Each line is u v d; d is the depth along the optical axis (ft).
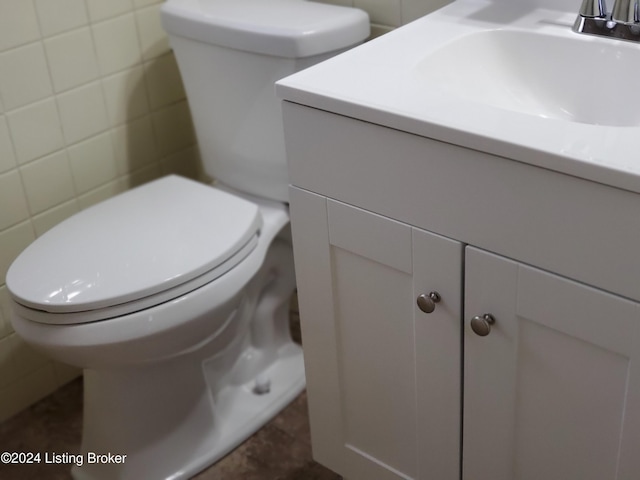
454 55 4.25
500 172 3.35
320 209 4.14
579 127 3.30
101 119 6.13
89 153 6.13
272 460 5.64
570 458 3.75
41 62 5.66
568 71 4.15
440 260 3.75
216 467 5.63
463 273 3.72
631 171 2.96
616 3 3.98
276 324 6.25
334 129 3.85
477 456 4.14
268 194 5.69
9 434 6.09
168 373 5.30
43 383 6.37
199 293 4.84
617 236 3.12
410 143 3.60
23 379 6.23
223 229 5.11
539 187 3.26
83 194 6.19
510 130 3.32
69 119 5.93
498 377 3.82
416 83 3.81
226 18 5.22
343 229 4.09
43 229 6.02
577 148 3.14
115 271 4.79
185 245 4.98
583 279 3.30
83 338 4.68
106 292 4.65
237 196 5.79
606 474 3.64
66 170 6.02
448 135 3.41
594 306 3.31
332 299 4.37
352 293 4.27
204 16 5.30
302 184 4.16
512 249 3.47
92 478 5.54
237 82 5.35
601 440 3.59
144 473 5.43
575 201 3.18
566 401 3.63
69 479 5.65
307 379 4.81
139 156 6.46
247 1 5.51
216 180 6.09
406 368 4.24
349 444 4.82
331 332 4.49
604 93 4.07
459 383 4.01
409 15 5.13
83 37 5.84
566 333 3.46
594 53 4.05
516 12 4.51
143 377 5.21
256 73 5.21
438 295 3.83
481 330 3.64
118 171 6.36
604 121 4.09
